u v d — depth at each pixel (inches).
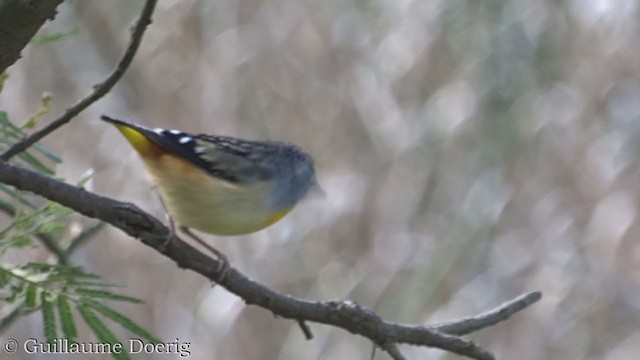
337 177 552.1
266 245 553.6
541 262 525.7
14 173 205.9
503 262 530.0
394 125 549.3
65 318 201.0
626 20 535.2
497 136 539.2
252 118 560.1
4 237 212.2
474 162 541.6
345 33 561.0
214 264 235.1
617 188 527.2
